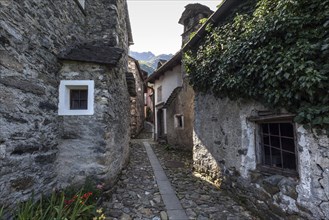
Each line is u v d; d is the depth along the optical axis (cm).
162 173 567
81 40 454
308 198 244
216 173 470
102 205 346
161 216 327
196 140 585
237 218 323
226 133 429
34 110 293
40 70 310
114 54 411
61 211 233
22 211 230
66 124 368
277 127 315
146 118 2194
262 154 342
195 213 338
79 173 362
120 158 515
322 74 221
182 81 917
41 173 305
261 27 309
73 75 377
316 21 246
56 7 358
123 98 582
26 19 277
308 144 246
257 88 313
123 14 657
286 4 275
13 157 248
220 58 414
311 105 238
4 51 237
